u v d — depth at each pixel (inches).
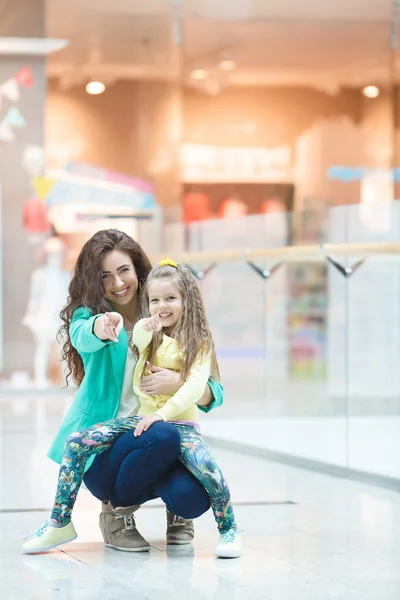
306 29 494.9
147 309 164.6
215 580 140.5
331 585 137.7
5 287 463.5
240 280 298.8
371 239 239.5
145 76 499.8
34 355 462.6
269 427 274.2
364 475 231.9
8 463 253.9
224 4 473.1
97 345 155.7
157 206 508.7
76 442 156.0
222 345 300.5
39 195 467.8
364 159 536.1
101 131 497.7
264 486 224.2
